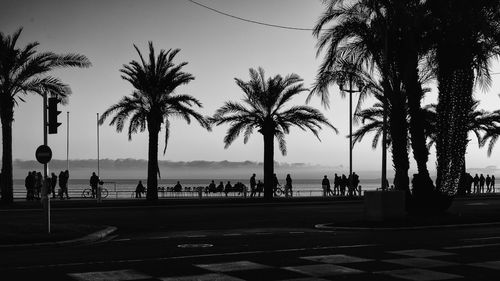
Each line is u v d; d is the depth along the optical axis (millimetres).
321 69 25391
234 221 22391
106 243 14828
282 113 39875
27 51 32031
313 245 14102
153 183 36844
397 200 20953
